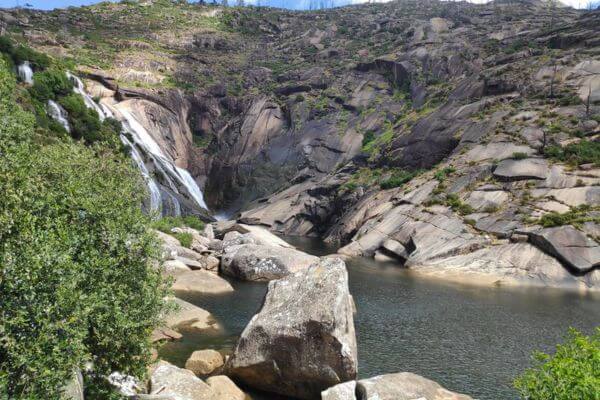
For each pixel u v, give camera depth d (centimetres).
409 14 17312
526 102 7544
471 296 3953
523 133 6631
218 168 11350
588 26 9331
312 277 2192
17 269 974
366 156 9281
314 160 10262
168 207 7350
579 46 8919
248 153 11288
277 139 11362
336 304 2012
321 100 11831
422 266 5072
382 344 2727
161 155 9869
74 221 1510
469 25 13938
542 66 8238
